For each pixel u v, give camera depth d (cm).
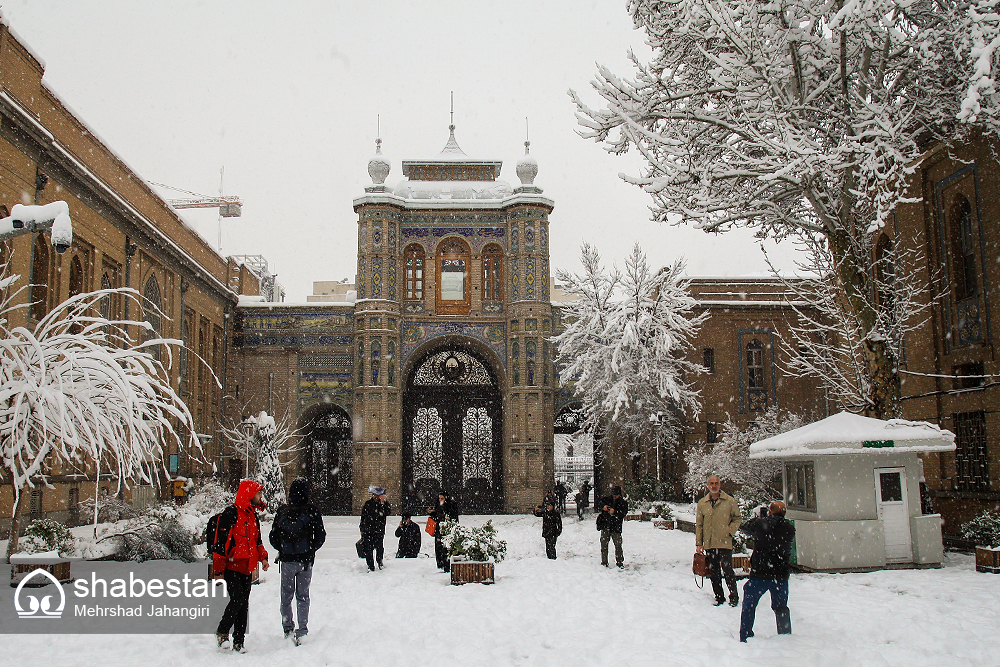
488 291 3781
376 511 1580
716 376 3597
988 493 1902
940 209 2102
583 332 3472
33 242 2072
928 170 2133
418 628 1008
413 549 1750
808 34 1734
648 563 1686
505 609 1142
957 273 2055
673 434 3444
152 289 3005
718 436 3531
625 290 3469
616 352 3325
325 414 3919
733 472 2834
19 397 1383
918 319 2166
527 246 3728
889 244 2303
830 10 1772
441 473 3797
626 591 1299
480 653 880
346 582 1411
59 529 1606
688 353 3619
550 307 3747
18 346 1436
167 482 2988
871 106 1739
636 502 3319
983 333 1952
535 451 3619
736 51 1798
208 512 2466
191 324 3397
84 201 2411
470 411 3847
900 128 1716
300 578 939
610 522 1625
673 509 3033
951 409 2048
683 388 3359
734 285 3675
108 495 2505
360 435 3616
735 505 1162
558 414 3825
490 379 3856
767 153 1841
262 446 3328
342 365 3803
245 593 879
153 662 826
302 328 3831
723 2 1741
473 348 3816
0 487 1900
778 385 3600
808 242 2175
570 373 3475
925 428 1548
